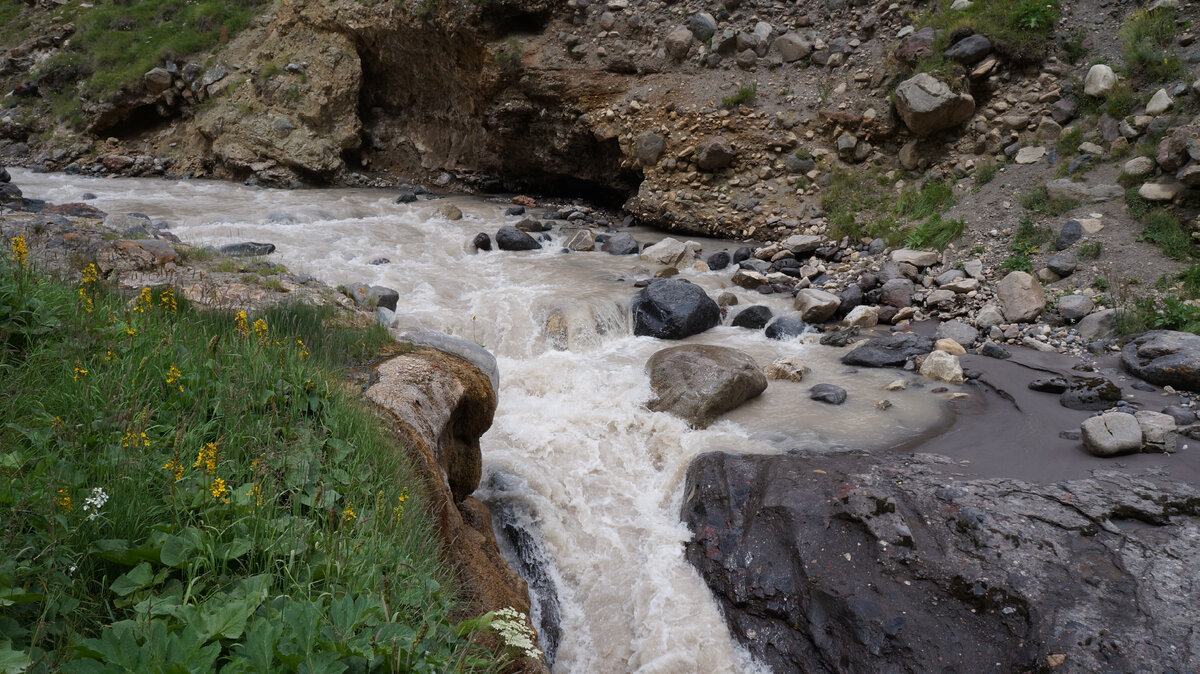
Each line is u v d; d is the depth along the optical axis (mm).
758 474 6105
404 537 3752
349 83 17656
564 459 6715
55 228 7230
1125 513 5422
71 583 2650
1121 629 4508
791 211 12648
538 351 8805
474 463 5602
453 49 15750
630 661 5238
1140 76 10930
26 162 19062
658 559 5746
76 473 3105
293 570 3086
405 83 17766
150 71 18688
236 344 4551
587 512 6246
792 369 8102
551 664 5289
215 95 18203
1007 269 9836
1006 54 11812
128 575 2789
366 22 16969
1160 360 7465
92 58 20297
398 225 13047
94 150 18984
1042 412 7086
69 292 4590
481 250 11875
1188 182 9203
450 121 17406
